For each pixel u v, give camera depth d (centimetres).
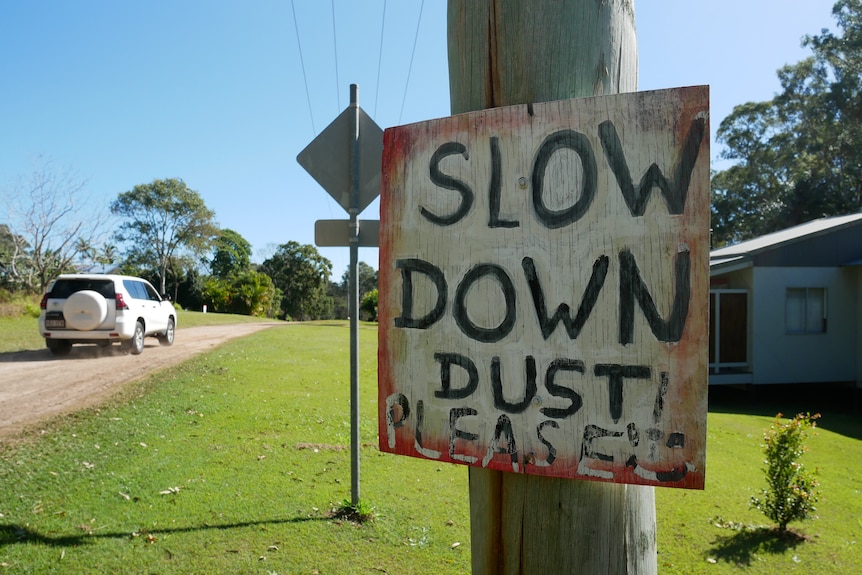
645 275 140
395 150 169
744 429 959
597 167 145
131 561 351
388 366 166
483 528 160
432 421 159
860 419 1135
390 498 482
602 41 155
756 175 3356
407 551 386
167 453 570
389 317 166
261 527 410
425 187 164
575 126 147
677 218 138
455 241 159
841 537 473
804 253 1386
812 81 3133
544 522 150
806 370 1372
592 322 144
